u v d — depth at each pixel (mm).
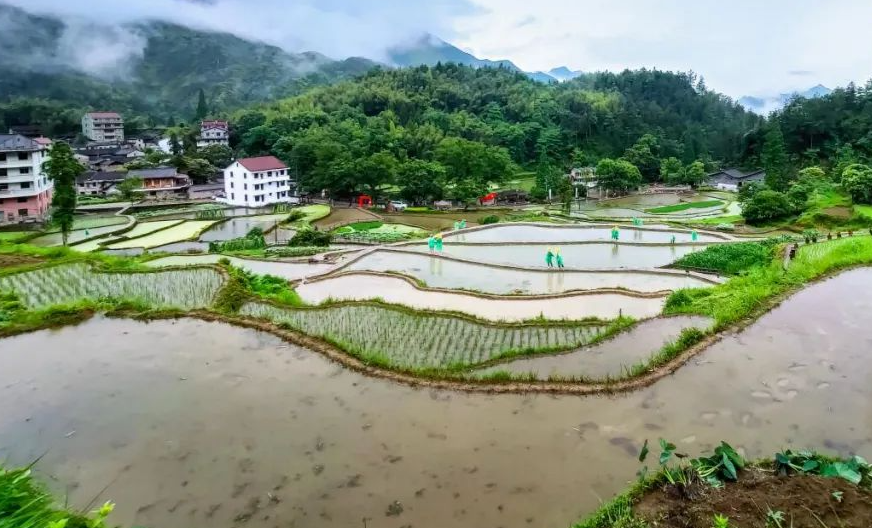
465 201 84688
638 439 10797
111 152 119125
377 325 19859
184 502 9094
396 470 9875
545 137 134500
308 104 146875
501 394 12805
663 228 53000
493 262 38500
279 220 69562
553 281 33031
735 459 8359
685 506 7621
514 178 124250
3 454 10516
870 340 15602
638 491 8242
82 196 86812
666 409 11953
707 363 14242
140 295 22859
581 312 24938
